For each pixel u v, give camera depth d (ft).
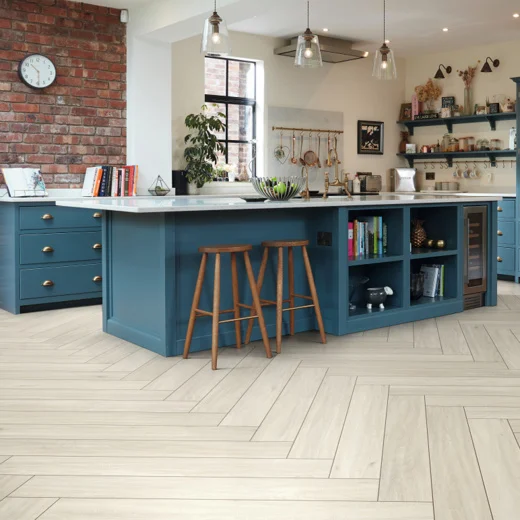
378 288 16.89
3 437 9.46
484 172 28.35
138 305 14.76
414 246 18.83
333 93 28.53
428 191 29.63
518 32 25.44
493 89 27.63
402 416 10.25
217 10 18.47
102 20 21.35
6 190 19.88
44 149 20.63
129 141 22.02
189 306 14.24
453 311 18.53
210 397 11.19
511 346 14.69
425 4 21.34
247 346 14.73
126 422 10.05
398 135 30.83
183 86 24.38
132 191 21.30
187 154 23.72
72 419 10.18
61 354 14.06
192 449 9.04
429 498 7.61
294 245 14.20
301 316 16.15
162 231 13.73
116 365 13.19
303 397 11.17
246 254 13.52
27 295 18.69
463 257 18.76
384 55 16.75
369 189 28.84
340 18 23.18
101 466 8.50
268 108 26.61
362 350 14.30
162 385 11.87
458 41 26.96
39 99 20.45
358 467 8.45
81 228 19.48
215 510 7.35
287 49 25.96
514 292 22.33
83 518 7.16
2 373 12.63
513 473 8.25
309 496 7.68
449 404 10.79
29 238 18.63
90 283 19.77
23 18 20.06
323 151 28.40
